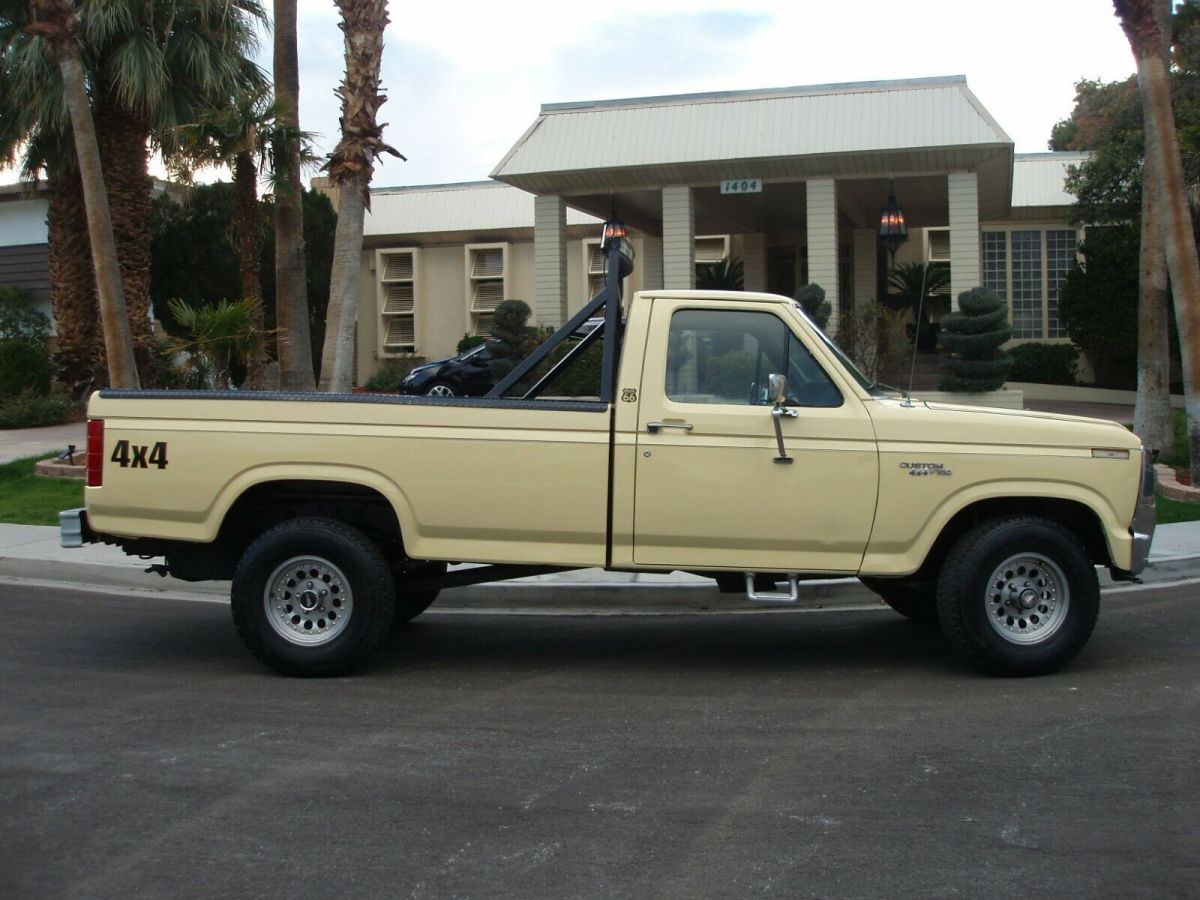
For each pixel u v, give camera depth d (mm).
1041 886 3996
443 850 4359
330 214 27266
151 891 4039
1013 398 18953
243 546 7262
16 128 19547
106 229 14250
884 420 6613
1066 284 26344
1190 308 13484
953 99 20797
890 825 4543
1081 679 6680
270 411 6773
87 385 21750
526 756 5426
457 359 22406
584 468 6621
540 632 8281
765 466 6582
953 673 6914
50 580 10445
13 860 4312
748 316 6738
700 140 21672
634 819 4645
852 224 26469
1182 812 4637
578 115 22766
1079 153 28375
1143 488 6734
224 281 24953
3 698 6508
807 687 6641
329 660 6805
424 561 7465
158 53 17828
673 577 9562
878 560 6648
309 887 4059
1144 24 13219
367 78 12852
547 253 23094
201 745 5629
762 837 4445
